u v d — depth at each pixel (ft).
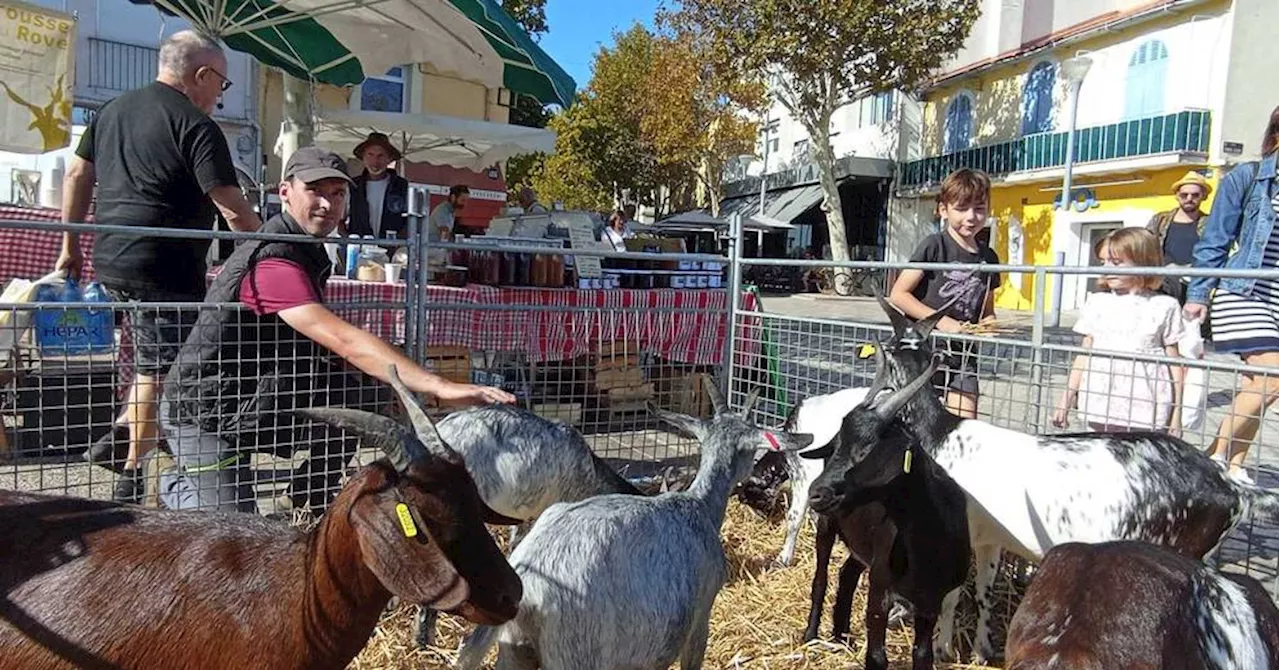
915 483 11.48
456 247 16.07
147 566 7.29
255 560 7.47
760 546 16.83
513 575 7.34
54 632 6.99
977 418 17.28
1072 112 62.23
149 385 13.91
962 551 11.87
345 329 12.18
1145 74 72.90
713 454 11.16
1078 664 7.95
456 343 18.01
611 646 9.25
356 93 45.06
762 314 20.27
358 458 15.14
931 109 98.02
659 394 21.18
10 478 15.69
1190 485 12.25
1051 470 12.44
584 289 20.26
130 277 14.57
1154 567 8.64
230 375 13.44
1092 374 16.07
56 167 32.53
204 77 15.37
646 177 116.37
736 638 13.35
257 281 12.82
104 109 15.17
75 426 14.21
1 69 25.08
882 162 99.60
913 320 17.04
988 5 90.58
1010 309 80.94
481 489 12.42
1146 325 15.52
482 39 24.76
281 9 26.45
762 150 126.11
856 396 15.71
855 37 78.69
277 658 7.18
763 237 115.55
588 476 13.26
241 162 48.19
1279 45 66.80
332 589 7.26
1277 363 15.79
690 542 10.18
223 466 13.35
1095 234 78.07
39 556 7.26
